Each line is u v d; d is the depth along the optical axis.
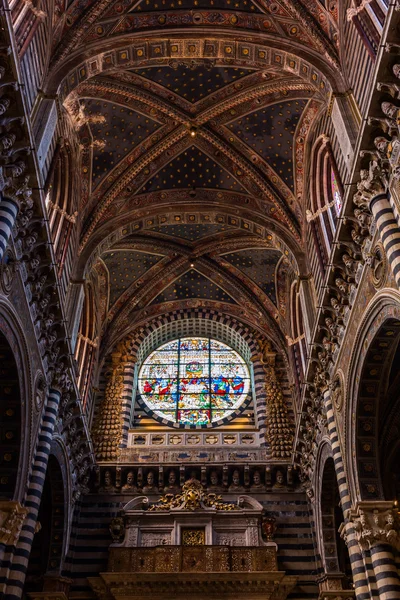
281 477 24.97
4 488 17.45
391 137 15.00
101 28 21.20
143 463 25.31
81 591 22.52
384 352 17.19
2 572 16.61
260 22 21.75
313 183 24.14
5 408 17.77
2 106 14.61
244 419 28.31
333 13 20.31
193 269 30.73
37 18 18.19
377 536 16.66
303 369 26.41
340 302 18.95
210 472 25.20
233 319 31.44
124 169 25.91
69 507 23.17
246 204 26.86
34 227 17.25
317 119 23.81
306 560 23.20
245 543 23.36
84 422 23.66
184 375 30.20
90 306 28.69
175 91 24.75
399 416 20.44
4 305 15.74
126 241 28.52
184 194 27.30
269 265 29.84
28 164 16.23
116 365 29.34
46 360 19.92
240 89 24.53
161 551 22.84
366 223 16.41
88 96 23.34
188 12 21.67
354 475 18.08
